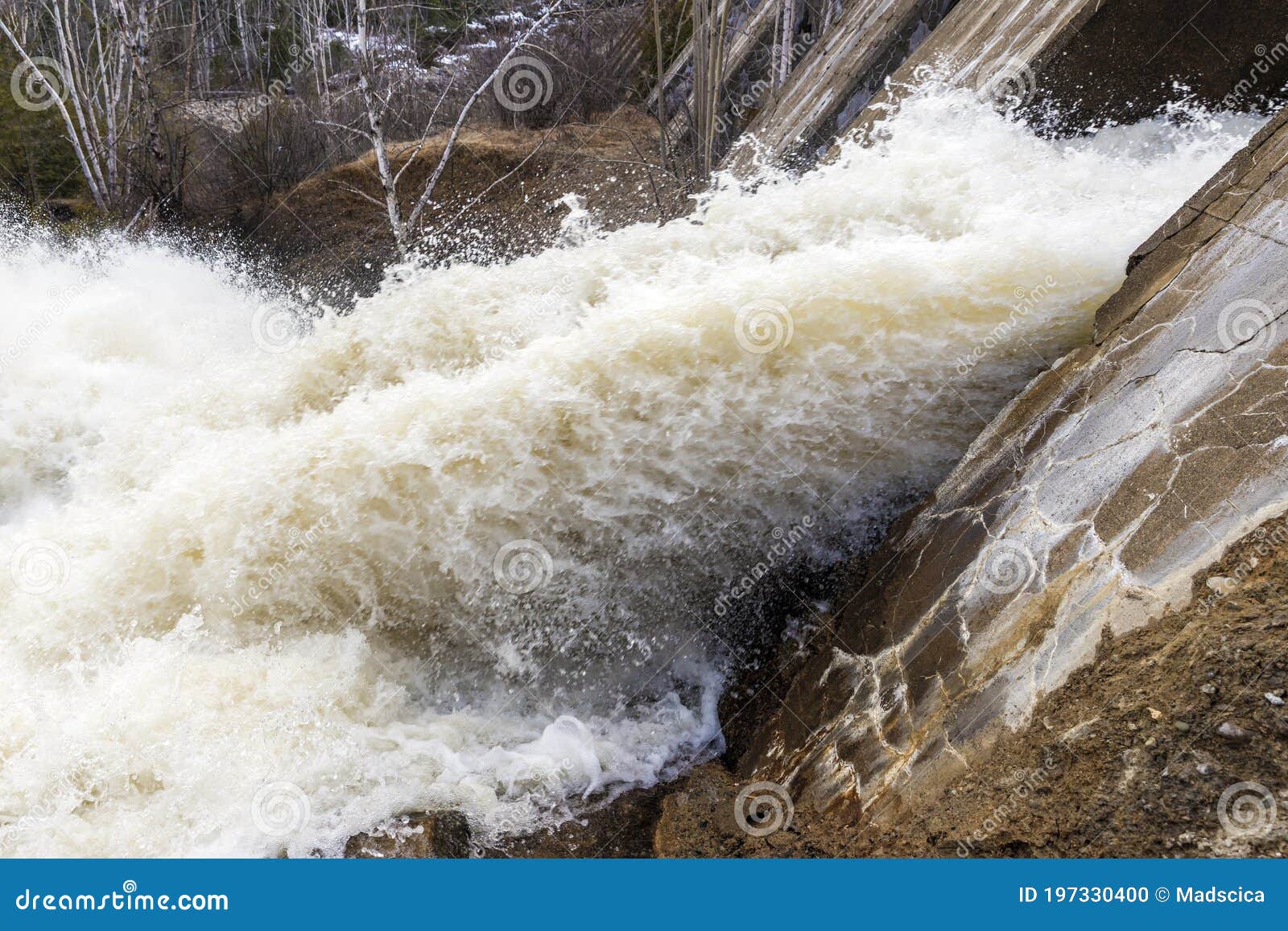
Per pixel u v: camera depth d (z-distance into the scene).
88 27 12.60
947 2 7.88
